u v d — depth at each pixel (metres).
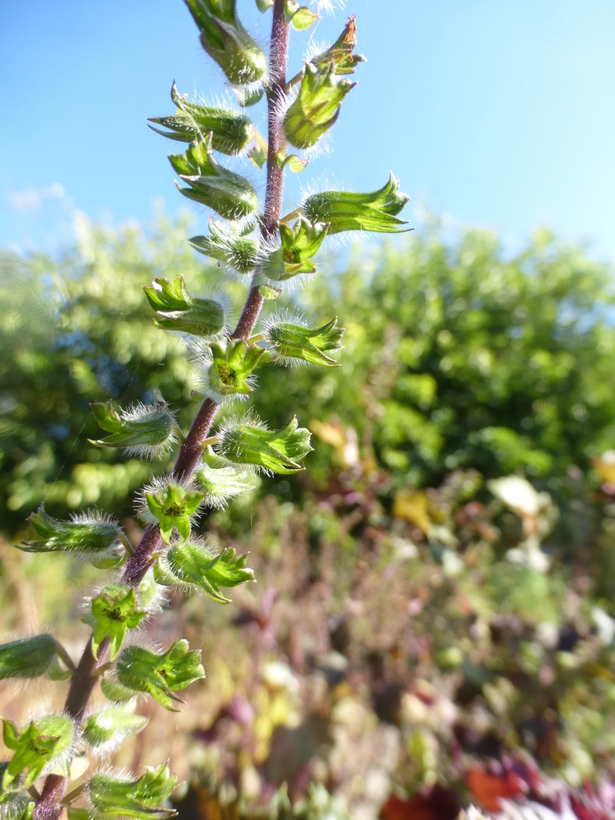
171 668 0.05
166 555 0.05
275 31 0.06
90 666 0.05
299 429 0.06
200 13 0.06
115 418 0.06
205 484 0.06
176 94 0.06
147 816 0.05
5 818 0.05
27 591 0.21
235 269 0.06
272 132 0.06
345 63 0.06
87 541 0.06
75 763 0.06
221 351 0.05
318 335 0.06
